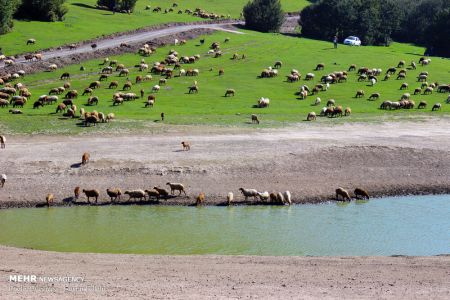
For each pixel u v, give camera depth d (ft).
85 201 127.54
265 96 231.09
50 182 134.51
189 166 143.43
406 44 441.68
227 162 146.61
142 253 95.91
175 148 156.25
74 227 110.52
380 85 258.16
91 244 100.42
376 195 135.74
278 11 415.64
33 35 317.42
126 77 251.39
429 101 231.71
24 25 335.26
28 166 141.38
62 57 274.98
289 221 115.75
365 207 126.72
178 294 68.80
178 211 122.52
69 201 127.24
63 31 332.19
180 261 86.74
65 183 134.51
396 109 216.74
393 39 460.96
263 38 365.20
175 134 170.40
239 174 141.28
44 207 124.57
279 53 320.29
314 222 115.34
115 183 135.64
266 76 265.13
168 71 254.27
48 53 286.87
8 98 203.41
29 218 116.47
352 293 70.59
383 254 97.14
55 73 255.29
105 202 127.34
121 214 119.96
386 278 77.66
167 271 80.28
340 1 414.21
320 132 178.09
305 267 83.25
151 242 101.81
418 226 113.29
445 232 109.70
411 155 156.66
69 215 118.93
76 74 255.29
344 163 150.10
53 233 106.63
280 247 99.91
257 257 90.02
